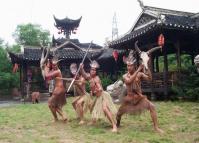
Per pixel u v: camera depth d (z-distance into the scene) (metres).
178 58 16.62
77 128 8.43
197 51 20.16
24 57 27.48
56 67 9.52
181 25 15.76
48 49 9.91
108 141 6.73
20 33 46.50
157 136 7.20
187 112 11.29
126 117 10.07
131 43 19.22
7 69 40.09
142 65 7.83
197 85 15.16
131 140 6.78
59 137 7.25
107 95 8.40
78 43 33.44
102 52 27.80
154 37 17.34
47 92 29.67
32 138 7.21
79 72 9.41
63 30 33.38
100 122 9.20
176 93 15.80
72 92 23.11
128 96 7.99
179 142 6.68
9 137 7.39
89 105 9.05
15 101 29.67
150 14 17.98
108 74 28.70
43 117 10.91
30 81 28.81
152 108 7.82
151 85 17.09
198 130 8.00
